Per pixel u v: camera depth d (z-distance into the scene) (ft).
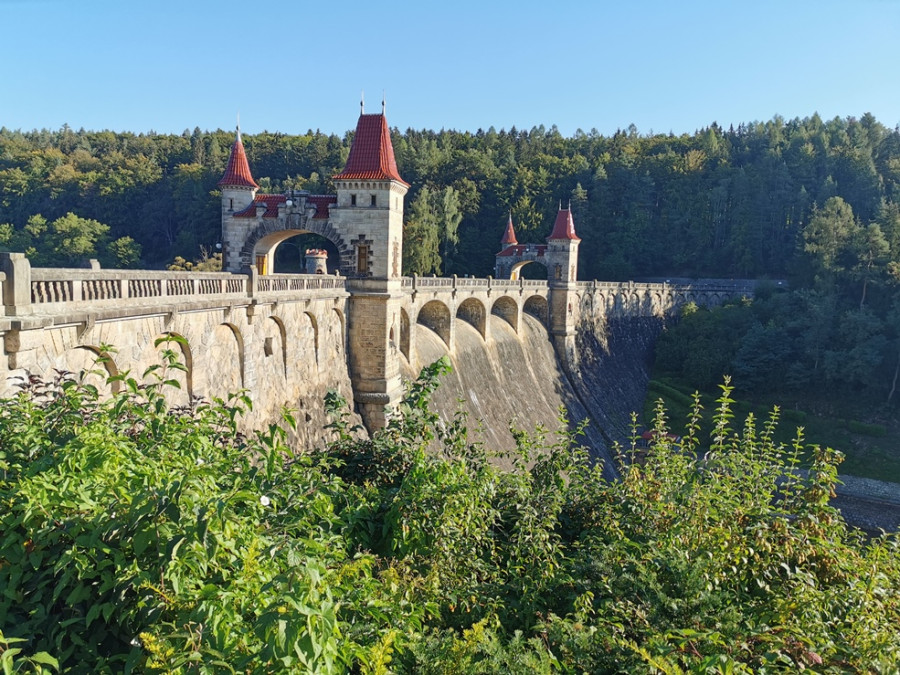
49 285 58.03
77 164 568.82
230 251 155.22
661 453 65.41
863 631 41.98
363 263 146.20
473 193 474.08
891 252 336.29
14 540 31.50
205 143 600.39
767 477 59.47
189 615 28.40
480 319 250.16
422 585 46.32
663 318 427.33
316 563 31.58
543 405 267.18
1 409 40.88
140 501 30.86
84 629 30.99
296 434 114.62
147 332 72.13
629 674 36.88
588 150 652.48
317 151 561.02
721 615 43.50
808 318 332.19
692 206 519.19
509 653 38.19
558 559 59.16
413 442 70.85
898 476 268.21
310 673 25.55
